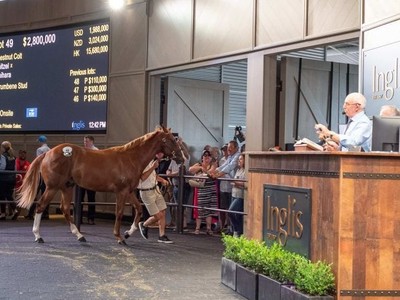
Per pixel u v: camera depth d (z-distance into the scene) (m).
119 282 5.88
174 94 12.29
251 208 5.98
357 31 8.03
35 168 8.61
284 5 9.20
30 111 14.01
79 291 5.42
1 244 8.32
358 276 4.25
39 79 13.91
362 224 4.27
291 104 9.73
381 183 4.29
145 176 8.82
